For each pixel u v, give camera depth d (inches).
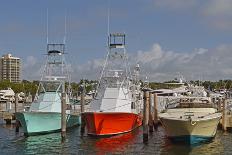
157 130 1652.3
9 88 5128.0
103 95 1496.1
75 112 1905.8
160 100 1897.1
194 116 1228.5
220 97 1947.6
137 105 1715.1
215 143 1272.1
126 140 1349.7
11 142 1353.3
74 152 1143.6
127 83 1557.6
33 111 1561.3
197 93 1916.8
